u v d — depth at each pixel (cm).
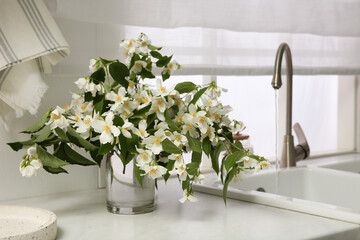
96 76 139
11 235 118
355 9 243
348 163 248
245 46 209
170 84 214
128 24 175
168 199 163
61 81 168
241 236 127
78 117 135
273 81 197
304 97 268
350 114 279
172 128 134
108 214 147
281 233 129
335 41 241
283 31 219
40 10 150
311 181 206
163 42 187
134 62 143
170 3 185
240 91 243
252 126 248
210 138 137
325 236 128
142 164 132
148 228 134
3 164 160
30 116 163
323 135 276
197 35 195
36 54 146
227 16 200
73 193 172
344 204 196
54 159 131
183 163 131
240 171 140
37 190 167
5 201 161
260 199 156
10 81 147
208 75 202
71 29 165
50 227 122
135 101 137
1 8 145
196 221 140
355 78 278
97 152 142
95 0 167
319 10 230
